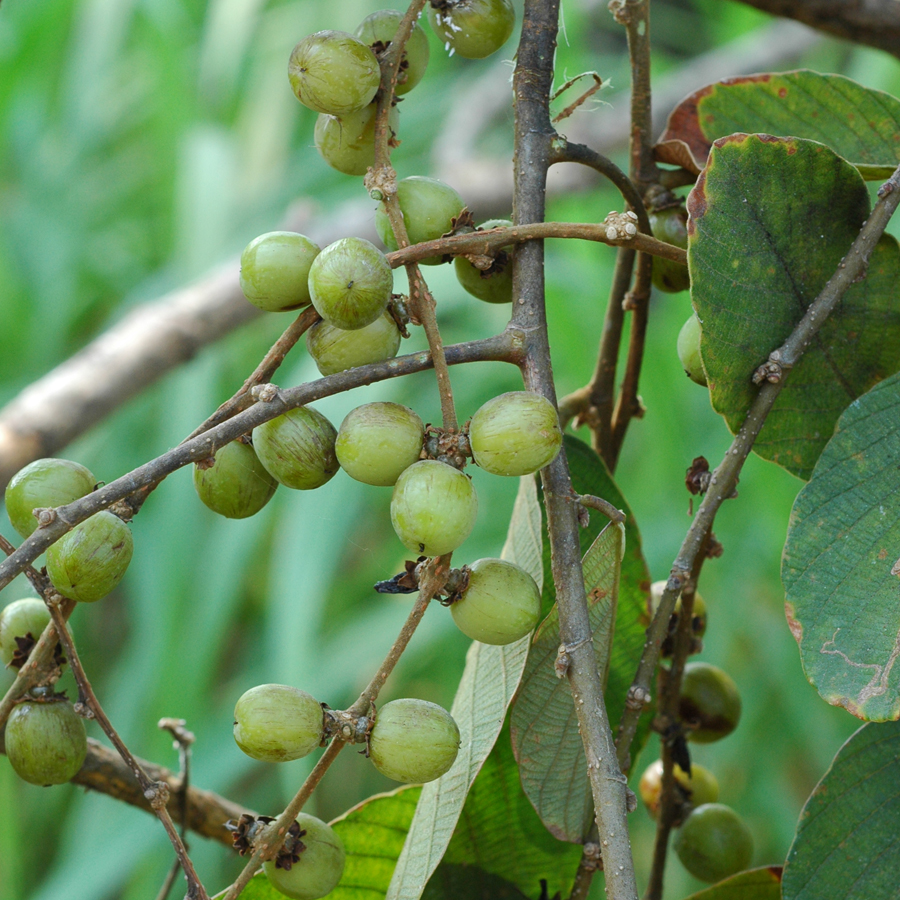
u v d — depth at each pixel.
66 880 0.78
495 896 0.44
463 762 0.42
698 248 0.41
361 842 0.43
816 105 0.45
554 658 0.42
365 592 1.03
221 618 0.84
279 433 0.40
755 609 0.91
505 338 0.40
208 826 0.48
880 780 0.42
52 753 0.41
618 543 0.41
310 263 0.41
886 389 0.41
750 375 0.41
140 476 0.39
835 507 0.40
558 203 0.98
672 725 0.45
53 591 0.40
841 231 0.42
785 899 0.41
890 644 0.40
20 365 1.07
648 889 0.46
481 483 0.98
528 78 0.42
